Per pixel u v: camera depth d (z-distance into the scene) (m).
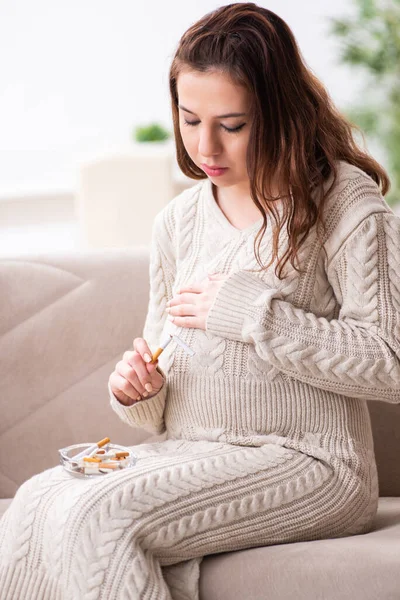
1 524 1.64
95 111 6.55
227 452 1.62
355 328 1.64
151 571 1.42
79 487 1.53
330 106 1.78
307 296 1.72
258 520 1.56
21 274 2.22
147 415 1.81
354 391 1.64
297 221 1.68
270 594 1.44
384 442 2.13
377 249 1.66
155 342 1.95
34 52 6.40
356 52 6.55
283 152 1.66
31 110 6.48
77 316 2.20
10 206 6.40
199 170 1.92
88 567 1.42
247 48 1.61
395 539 1.56
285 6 6.62
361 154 1.84
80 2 6.38
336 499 1.62
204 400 1.71
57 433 2.17
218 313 1.68
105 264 2.24
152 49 6.51
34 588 1.51
